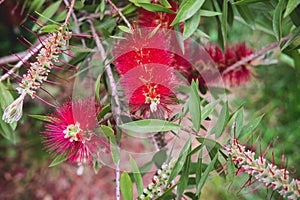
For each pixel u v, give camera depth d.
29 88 0.45
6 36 1.28
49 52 0.45
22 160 1.28
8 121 0.44
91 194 1.25
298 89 1.12
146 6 0.50
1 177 1.27
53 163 0.48
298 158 1.01
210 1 0.55
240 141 0.49
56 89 0.88
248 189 0.56
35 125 1.21
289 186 0.43
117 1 0.60
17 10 1.08
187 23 0.51
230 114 0.52
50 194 1.25
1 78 0.59
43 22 0.59
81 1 0.58
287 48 0.53
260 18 0.71
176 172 0.44
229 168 0.47
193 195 0.55
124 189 0.45
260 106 1.11
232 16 0.60
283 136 1.06
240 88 1.12
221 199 1.00
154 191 0.46
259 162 0.44
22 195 1.25
